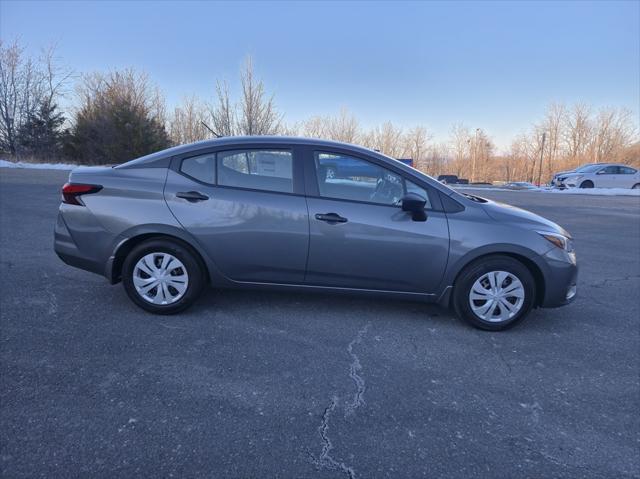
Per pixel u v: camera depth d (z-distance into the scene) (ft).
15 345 10.02
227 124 94.63
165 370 9.31
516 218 12.19
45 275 14.99
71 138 107.55
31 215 26.04
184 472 6.53
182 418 7.76
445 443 7.45
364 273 11.91
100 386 8.60
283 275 12.04
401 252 11.72
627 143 170.91
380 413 8.20
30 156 99.14
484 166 210.59
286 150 12.03
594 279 18.11
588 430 7.95
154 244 11.78
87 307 12.41
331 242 11.69
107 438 7.14
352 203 11.77
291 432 7.55
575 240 27.20
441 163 213.05
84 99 119.75
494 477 6.72
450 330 12.08
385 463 6.92
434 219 11.75
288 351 10.43
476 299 11.93
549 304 12.16
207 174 12.00
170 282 11.93
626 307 14.61
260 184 11.93
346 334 11.51
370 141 183.32
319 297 13.99
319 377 9.36
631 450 7.45
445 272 11.83
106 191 11.81
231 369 9.50
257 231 11.72
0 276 14.71
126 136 107.34
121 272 12.30
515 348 11.16
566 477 6.79
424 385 9.24
